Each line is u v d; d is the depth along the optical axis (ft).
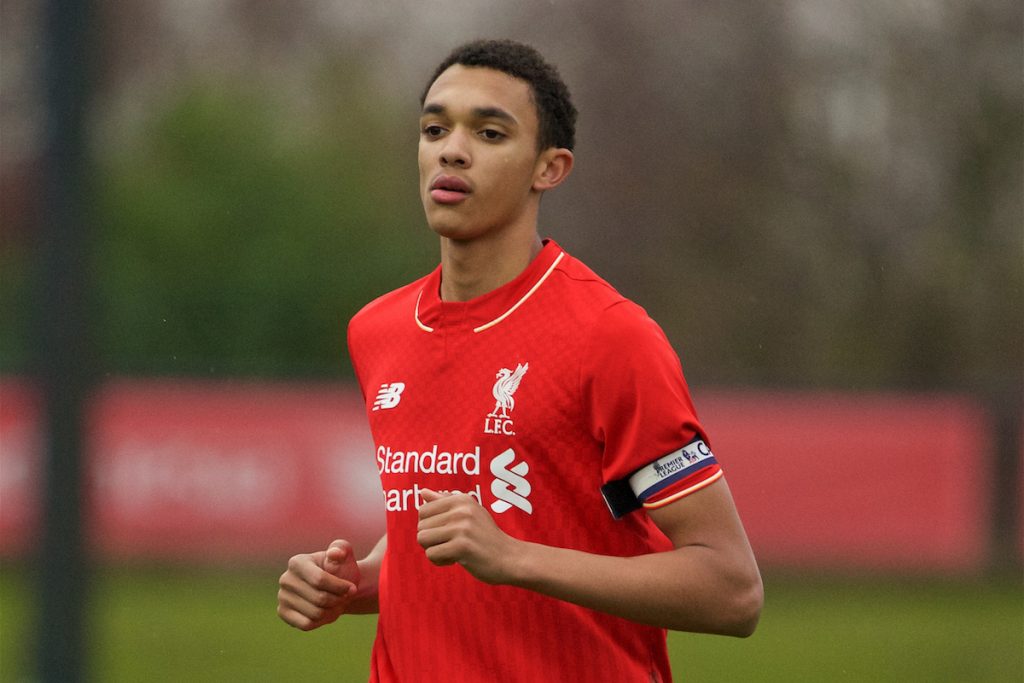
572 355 37.24
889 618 138.62
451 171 38.14
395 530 39.55
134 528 148.77
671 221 257.14
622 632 38.55
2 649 111.96
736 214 252.62
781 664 114.52
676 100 258.98
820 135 248.93
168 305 192.24
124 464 148.56
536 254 39.73
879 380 154.61
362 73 250.16
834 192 244.63
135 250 197.88
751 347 247.50
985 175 236.02
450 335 39.17
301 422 151.84
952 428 154.10
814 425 153.89
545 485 37.70
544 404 37.37
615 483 37.24
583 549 37.88
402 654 39.47
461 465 38.22
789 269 247.91
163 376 150.10
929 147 238.68
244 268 197.88
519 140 38.34
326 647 119.55
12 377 146.51
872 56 241.55
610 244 257.75
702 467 36.47
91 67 92.68
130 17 274.98
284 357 196.65
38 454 92.07
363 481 152.35
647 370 36.52
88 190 91.81
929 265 237.25
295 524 151.33
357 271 201.57
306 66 266.36
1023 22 234.79
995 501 153.58
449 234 38.50
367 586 42.29
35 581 93.35
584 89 260.83
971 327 237.04
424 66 258.98
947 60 237.25
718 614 36.11
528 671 38.14
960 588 152.76
